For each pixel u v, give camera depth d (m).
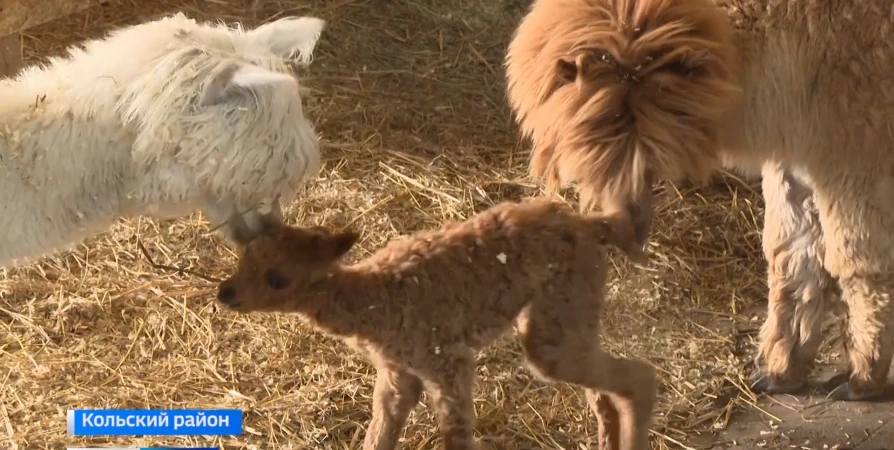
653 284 4.18
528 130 2.89
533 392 3.62
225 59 2.69
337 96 5.24
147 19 5.55
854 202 3.11
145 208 2.98
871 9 2.84
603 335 3.93
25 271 4.05
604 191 2.69
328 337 3.78
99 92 2.74
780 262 3.54
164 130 2.65
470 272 2.76
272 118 2.68
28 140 2.78
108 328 3.81
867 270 3.23
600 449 3.25
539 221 2.82
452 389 2.81
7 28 3.88
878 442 3.47
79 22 5.48
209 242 4.26
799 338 3.64
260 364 3.66
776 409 3.64
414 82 5.42
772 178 3.44
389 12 5.89
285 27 3.03
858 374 3.58
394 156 4.84
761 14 2.90
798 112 3.00
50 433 3.33
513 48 2.93
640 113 2.56
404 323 2.72
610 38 2.59
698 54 2.54
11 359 3.63
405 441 3.35
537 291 2.82
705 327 4.02
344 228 4.32
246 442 3.34
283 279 2.55
